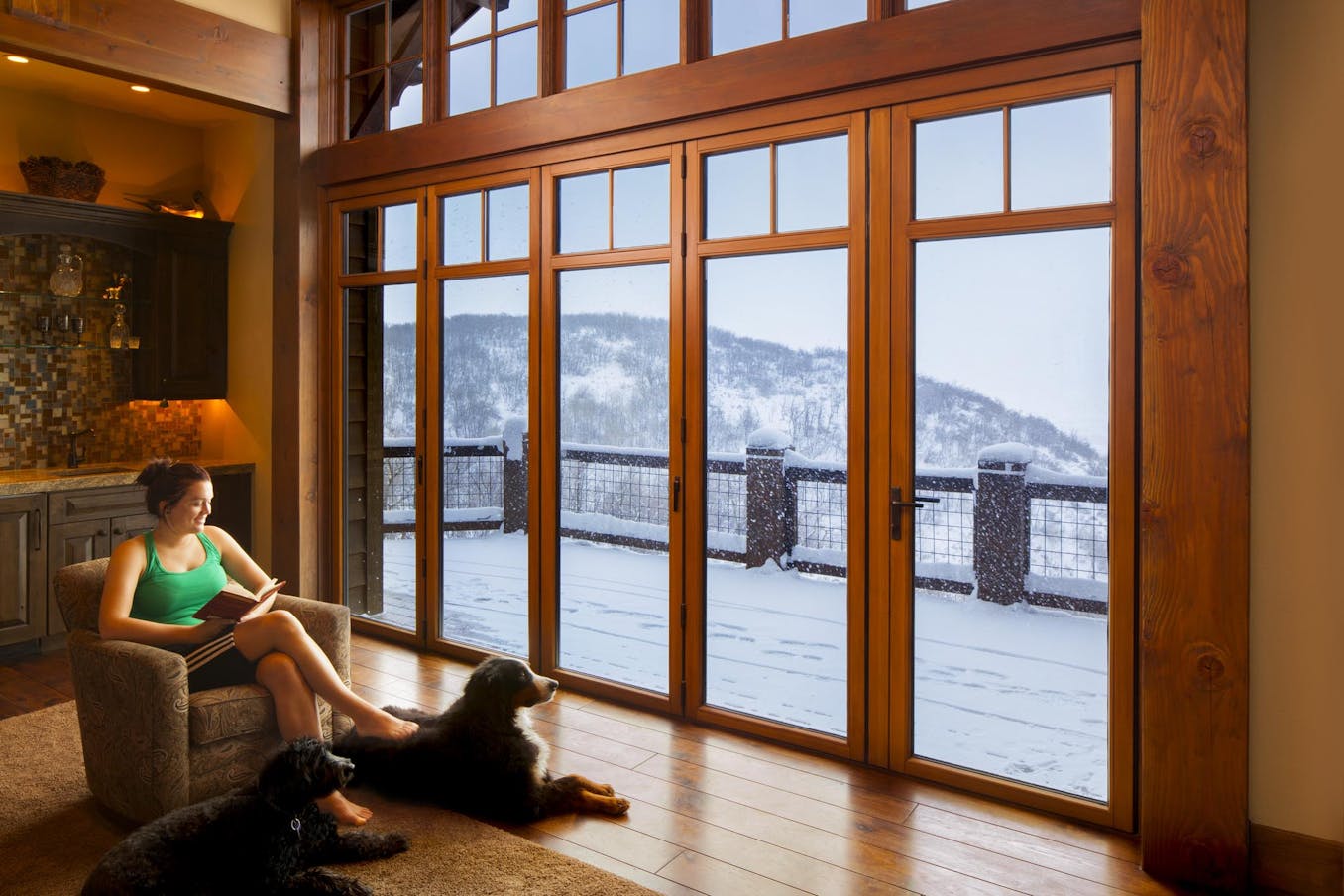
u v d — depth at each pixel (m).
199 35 4.09
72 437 4.57
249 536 4.86
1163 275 2.27
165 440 5.08
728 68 3.17
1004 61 2.65
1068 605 2.62
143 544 2.68
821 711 3.08
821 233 3.01
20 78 4.29
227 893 1.90
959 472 2.78
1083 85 2.53
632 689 3.52
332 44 4.61
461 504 4.11
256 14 4.36
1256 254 2.22
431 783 2.57
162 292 4.74
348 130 4.57
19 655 4.11
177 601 2.68
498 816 2.54
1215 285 2.21
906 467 2.85
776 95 3.06
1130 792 2.49
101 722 2.45
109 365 4.83
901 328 2.84
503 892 2.15
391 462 4.39
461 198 4.06
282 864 1.96
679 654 3.37
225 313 5.00
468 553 4.09
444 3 4.14
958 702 2.80
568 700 3.57
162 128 5.03
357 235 4.52
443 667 3.97
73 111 4.68
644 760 2.98
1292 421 2.18
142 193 4.96
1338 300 2.12
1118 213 2.48
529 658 3.83
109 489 4.31
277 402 4.65
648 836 2.47
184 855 1.86
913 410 2.86
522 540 3.92
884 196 2.87
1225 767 2.22
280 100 4.43
